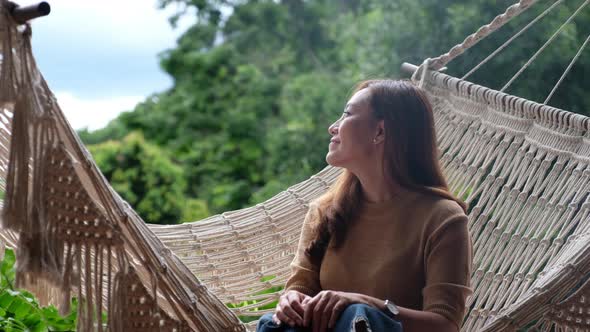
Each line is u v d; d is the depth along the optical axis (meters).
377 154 2.07
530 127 2.63
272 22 9.52
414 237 2.00
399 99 2.08
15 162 1.71
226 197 8.90
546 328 1.97
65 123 1.76
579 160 2.45
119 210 1.80
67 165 1.76
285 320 1.90
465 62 4.38
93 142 9.33
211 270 2.52
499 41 4.33
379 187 2.07
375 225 2.05
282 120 9.20
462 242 1.97
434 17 4.95
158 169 7.79
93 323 1.80
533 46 4.28
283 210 2.67
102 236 1.79
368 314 1.80
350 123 2.08
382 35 5.22
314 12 9.26
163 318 1.86
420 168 2.09
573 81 4.22
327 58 9.02
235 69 9.64
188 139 9.41
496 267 2.39
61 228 1.77
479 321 2.29
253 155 9.18
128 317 1.82
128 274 1.81
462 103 2.85
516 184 2.55
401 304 1.98
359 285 2.02
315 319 1.84
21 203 1.71
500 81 4.32
